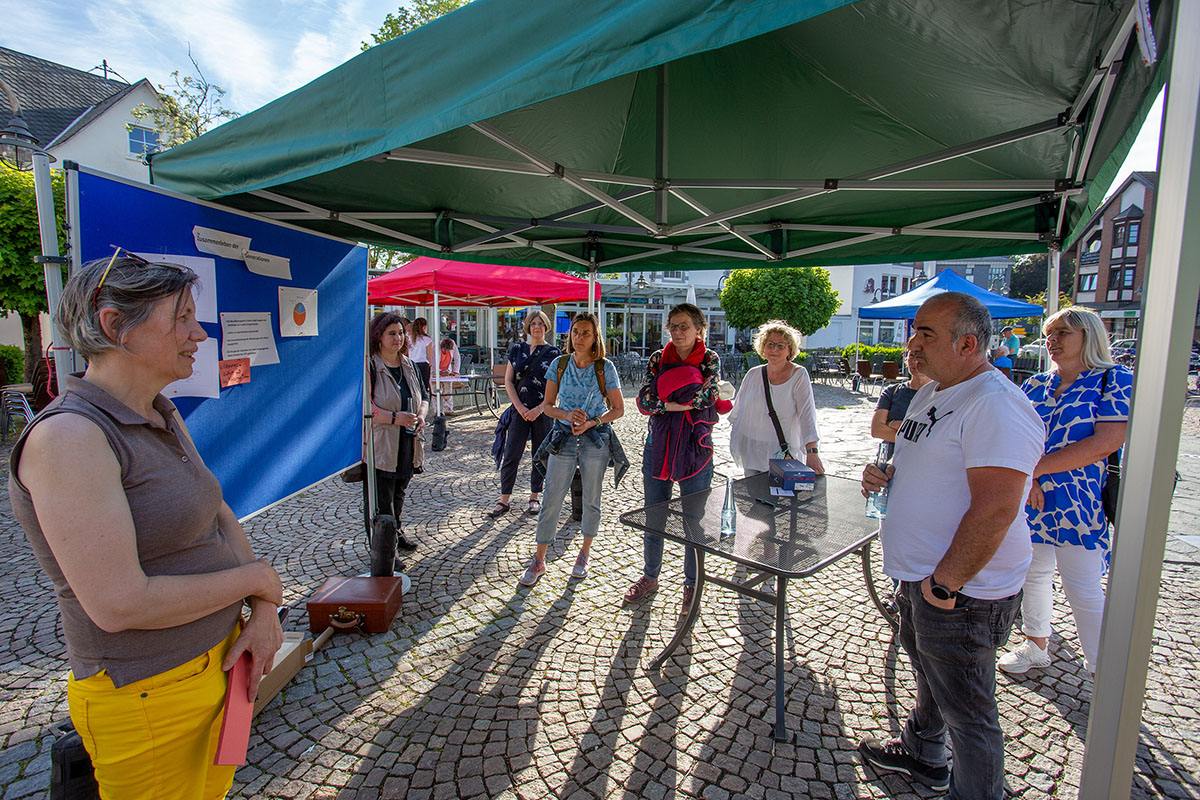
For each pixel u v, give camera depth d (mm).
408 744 2281
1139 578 1080
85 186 1959
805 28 2395
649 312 23000
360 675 2709
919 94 2584
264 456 2904
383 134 1771
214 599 1244
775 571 2037
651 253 5188
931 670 1780
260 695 2449
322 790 2061
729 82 2953
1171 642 3006
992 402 1583
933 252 4332
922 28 2031
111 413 1146
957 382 1741
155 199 2227
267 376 2900
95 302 1157
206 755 1344
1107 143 2266
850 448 8008
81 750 1517
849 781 2117
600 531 4590
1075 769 2158
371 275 8906
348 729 2359
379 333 3891
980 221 3820
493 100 1543
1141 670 1113
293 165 1999
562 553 4133
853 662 2852
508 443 4887
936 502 1734
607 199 3039
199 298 2447
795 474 2936
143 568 1194
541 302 9602
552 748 2262
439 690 2607
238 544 1547
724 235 4625
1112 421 2293
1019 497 1512
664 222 3318
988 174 3344
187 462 1284
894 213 4082
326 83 1882
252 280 2777
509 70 1532
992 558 1646
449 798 2031
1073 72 2021
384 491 3906
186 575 1222
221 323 2578
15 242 7555
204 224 2469
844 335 28734
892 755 2148
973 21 1883
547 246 5055
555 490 3600
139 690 1200
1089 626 2482
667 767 2172
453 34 1633
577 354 3697
